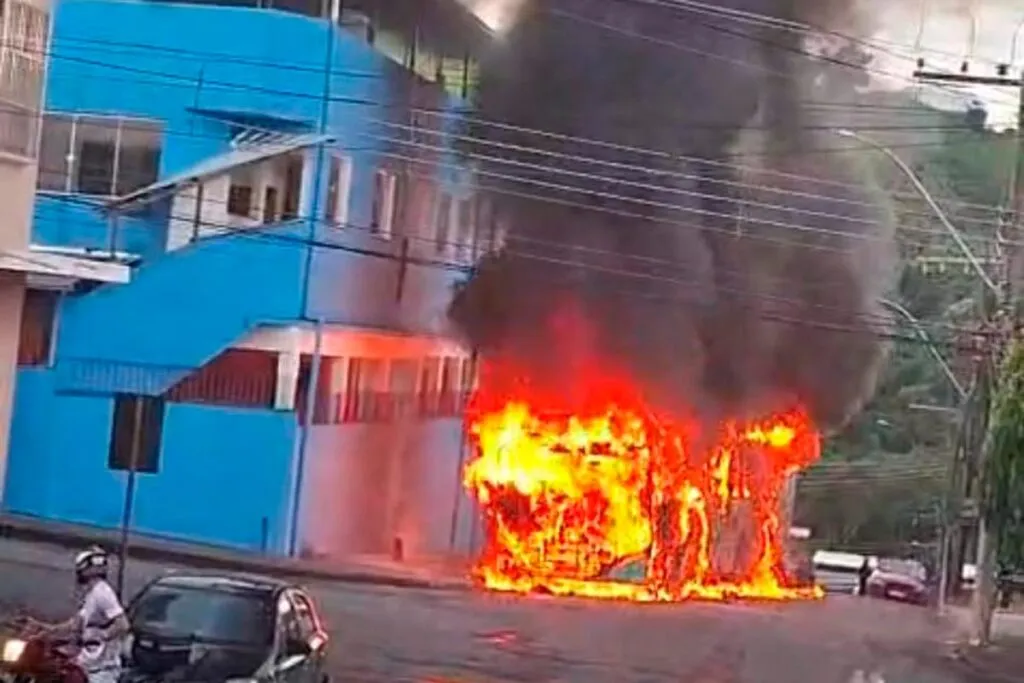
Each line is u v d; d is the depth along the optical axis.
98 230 37.78
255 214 38.31
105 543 34.66
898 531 71.06
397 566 39.78
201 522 37.66
